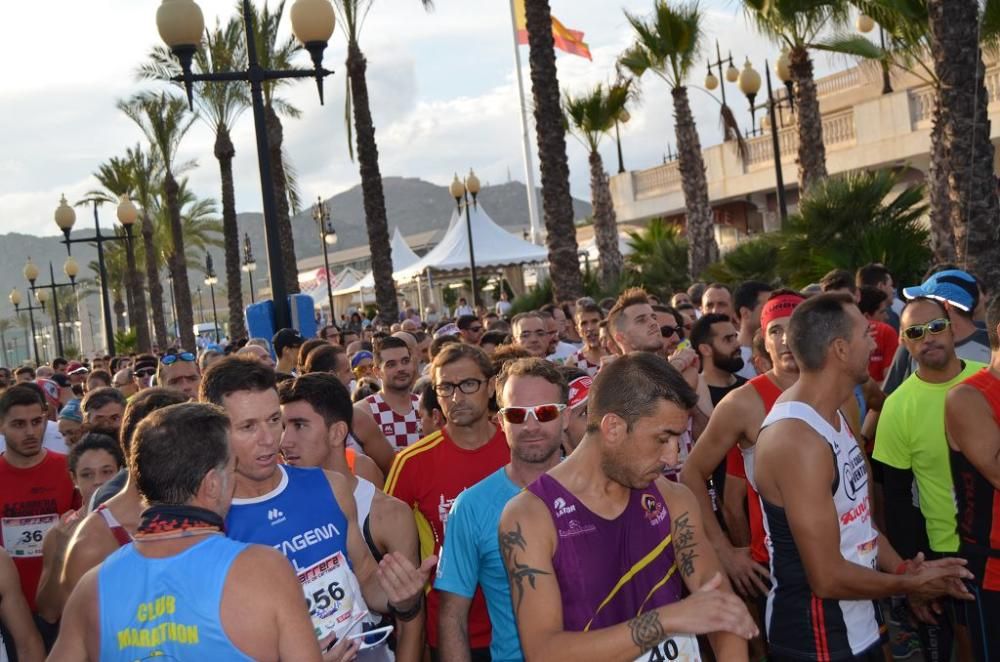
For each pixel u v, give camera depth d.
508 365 3.63
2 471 5.95
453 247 30.53
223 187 32.56
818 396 3.53
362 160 22.55
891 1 12.66
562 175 16.77
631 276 24.22
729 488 4.83
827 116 24.38
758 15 17.50
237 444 3.40
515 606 2.79
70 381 15.52
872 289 7.42
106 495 4.37
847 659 3.52
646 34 22.36
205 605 2.55
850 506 3.54
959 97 10.68
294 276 27.78
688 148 22.97
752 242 16.98
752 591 4.23
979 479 4.11
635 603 2.81
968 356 5.44
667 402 2.70
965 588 4.07
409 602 3.47
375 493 4.00
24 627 4.14
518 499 2.84
